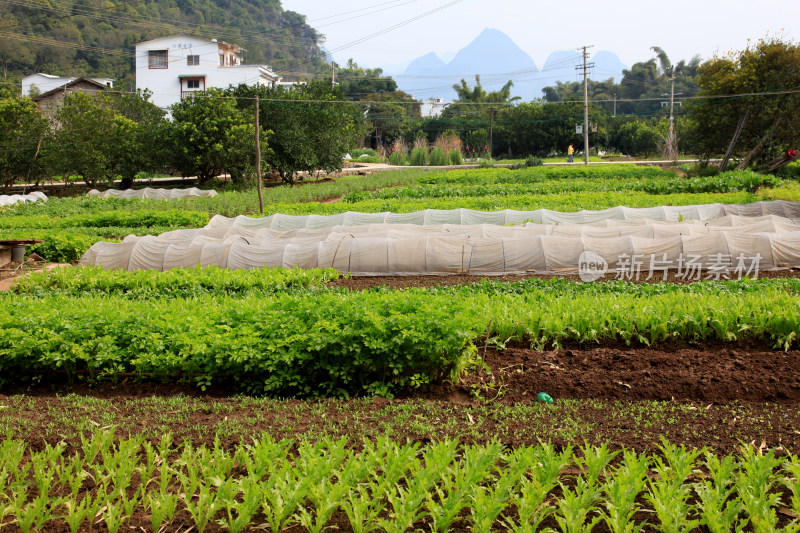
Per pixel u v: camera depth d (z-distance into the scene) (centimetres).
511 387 820
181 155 4234
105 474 596
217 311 939
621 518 469
